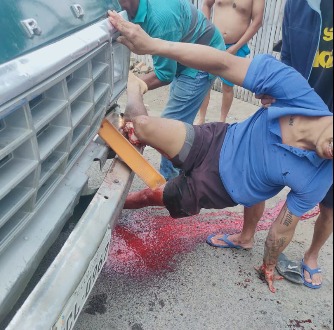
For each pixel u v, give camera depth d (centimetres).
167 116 302
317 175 189
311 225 295
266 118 199
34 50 127
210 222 291
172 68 266
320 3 205
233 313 221
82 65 155
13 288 120
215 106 510
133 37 185
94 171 202
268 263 234
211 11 480
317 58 217
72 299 133
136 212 294
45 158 135
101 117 187
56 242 178
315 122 180
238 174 206
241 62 197
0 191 115
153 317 214
